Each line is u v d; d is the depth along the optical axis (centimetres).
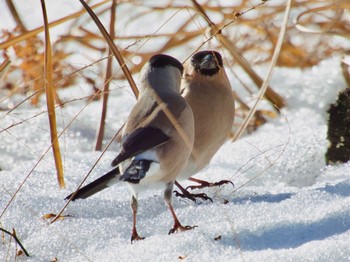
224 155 1143
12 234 774
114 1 1209
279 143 1124
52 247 789
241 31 1641
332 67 1600
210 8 1548
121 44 1628
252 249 738
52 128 966
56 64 1457
